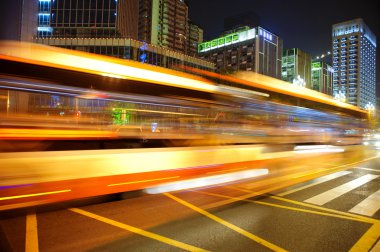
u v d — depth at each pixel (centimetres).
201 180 716
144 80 572
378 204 704
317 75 16212
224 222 562
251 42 13175
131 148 576
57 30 8319
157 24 12306
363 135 2009
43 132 465
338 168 1324
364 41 19162
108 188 545
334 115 1594
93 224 537
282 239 486
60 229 511
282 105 1056
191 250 440
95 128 521
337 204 702
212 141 739
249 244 464
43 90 459
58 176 487
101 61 525
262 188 852
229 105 781
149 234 497
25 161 454
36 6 6250
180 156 664
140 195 706
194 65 5325
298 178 1030
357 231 526
